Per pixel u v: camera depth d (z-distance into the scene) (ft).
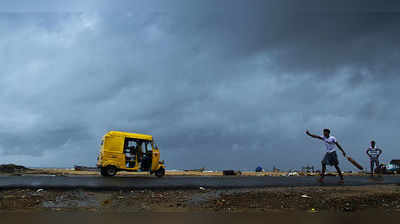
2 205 22.48
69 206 22.75
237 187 33.01
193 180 39.70
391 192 28.48
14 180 36.70
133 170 57.16
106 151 56.03
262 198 25.53
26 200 24.21
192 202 24.26
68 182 34.88
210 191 29.89
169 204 23.52
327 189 30.53
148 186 32.45
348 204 23.65
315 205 23.29
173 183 35.47
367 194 27.22
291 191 28.84
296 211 21.40
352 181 42.01
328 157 39.93
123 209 21.76
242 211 21.20
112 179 40.73
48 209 21.58
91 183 34.19
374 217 19.58
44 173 71.00
